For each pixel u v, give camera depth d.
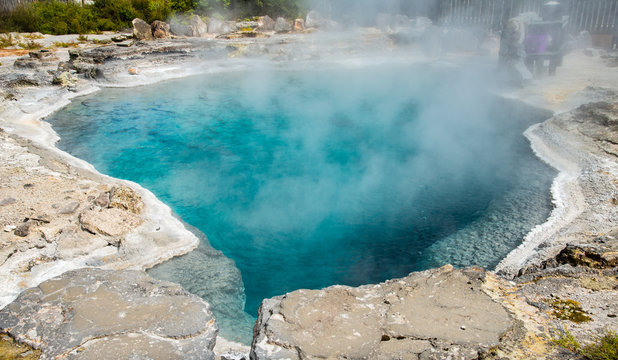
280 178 7.69
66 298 3.34
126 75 13.50
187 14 21.14
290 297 3.23
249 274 5.21
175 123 10.30
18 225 5.08
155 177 7.57
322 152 8.81
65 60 14.01
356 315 3.04
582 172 6.70
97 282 3.55
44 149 7.89
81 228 5.15
